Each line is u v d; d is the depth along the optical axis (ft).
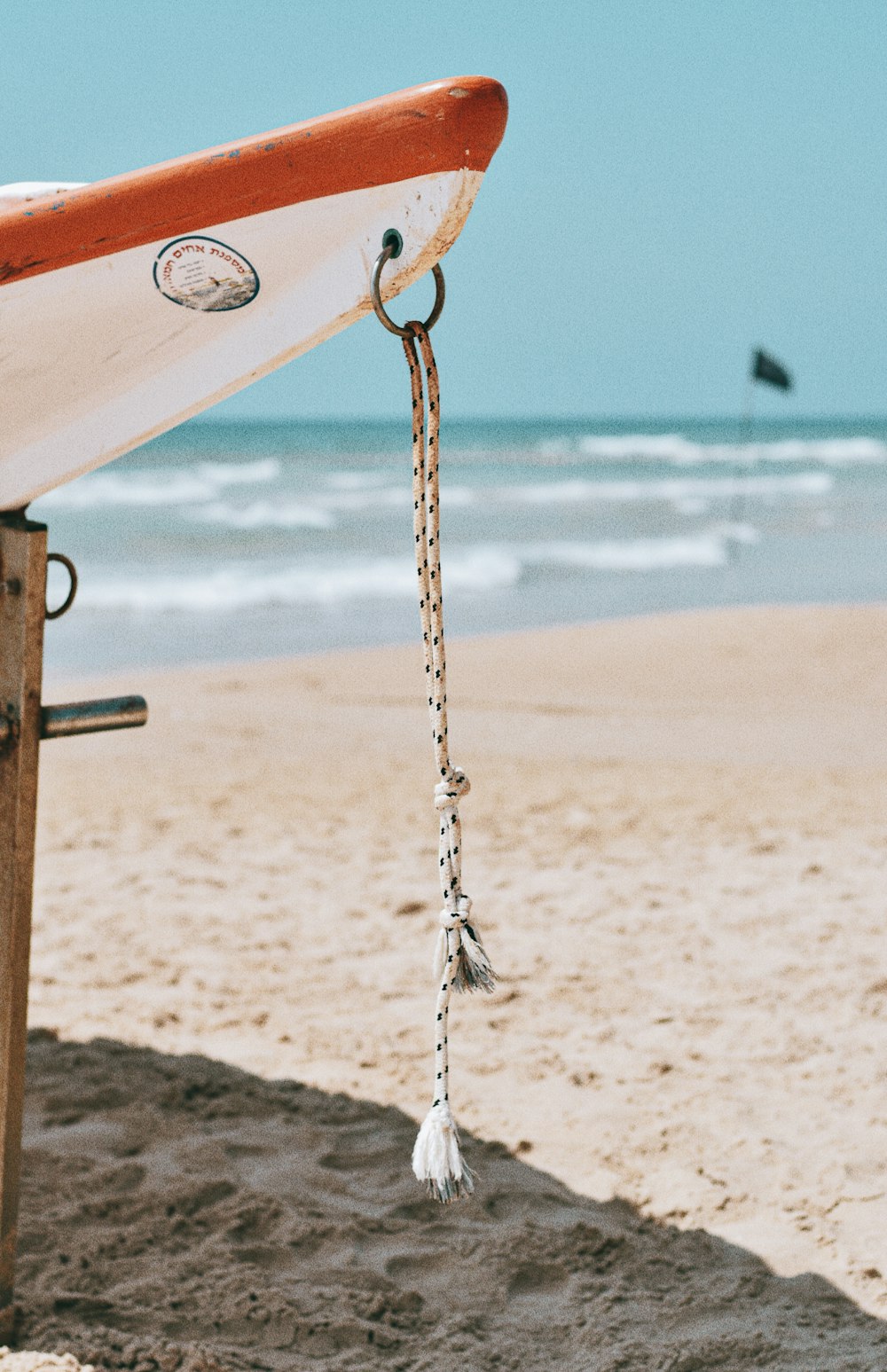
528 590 58.70
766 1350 8.70
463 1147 11.65
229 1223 10.41
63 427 8.26
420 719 33.14
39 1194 10.85
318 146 6.98
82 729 8.64
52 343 7.76
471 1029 14.14
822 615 48.42
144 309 7.66
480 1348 8.82
